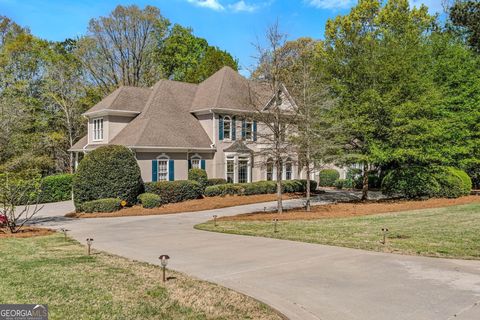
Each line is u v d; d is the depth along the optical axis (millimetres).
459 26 35562
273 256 10492
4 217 15742
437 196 25000
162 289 7664
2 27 43062
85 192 22547
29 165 18297
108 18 46188
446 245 11375
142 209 22734
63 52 47625
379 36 39188
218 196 27703
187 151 28906
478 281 8031
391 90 22281
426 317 6168
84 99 43250
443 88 25234
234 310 6602
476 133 25625
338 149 21656
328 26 43625
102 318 6215
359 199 25875
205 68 47125
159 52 51125
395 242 11914
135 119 30219
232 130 31359
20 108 20828
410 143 22000
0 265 9523
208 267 9430
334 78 23625
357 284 7922
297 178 35094
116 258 10445
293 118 19812
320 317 6270
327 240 12500
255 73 19812
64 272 8867
